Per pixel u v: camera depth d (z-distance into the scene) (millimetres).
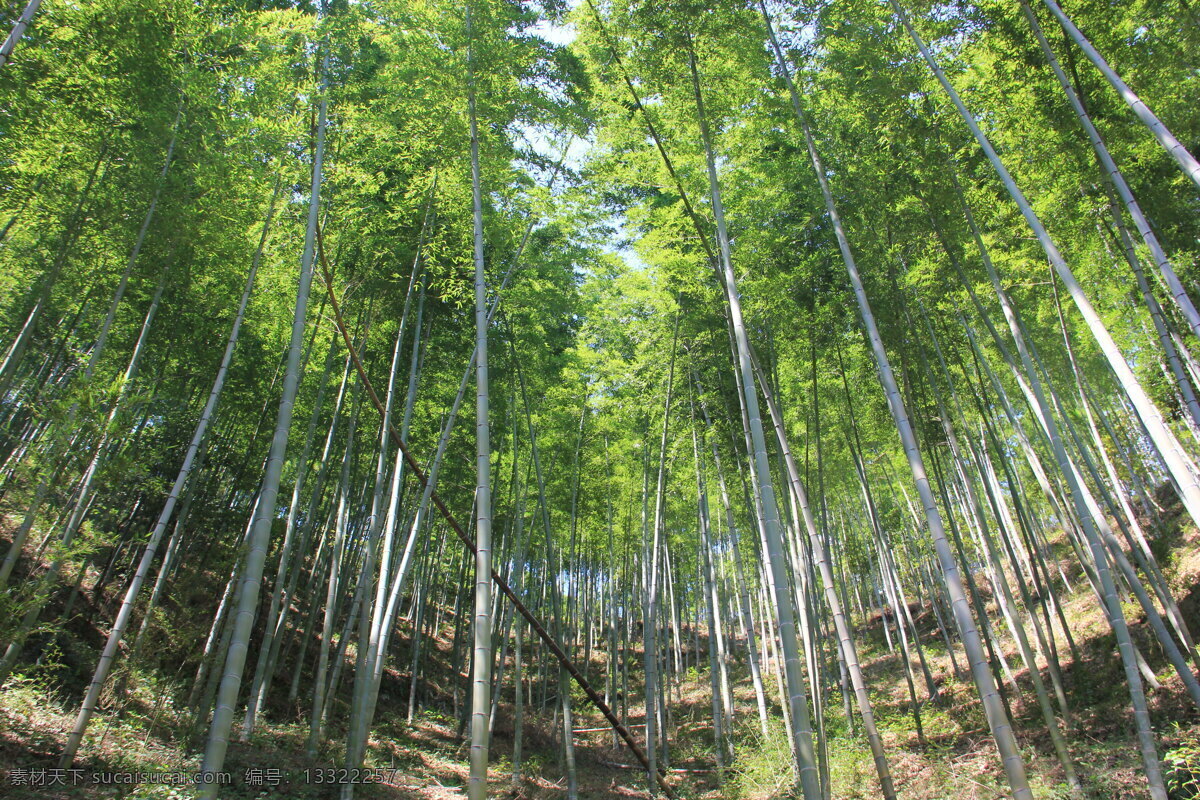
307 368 10320
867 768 8234
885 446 12297
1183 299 4109
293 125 6898
